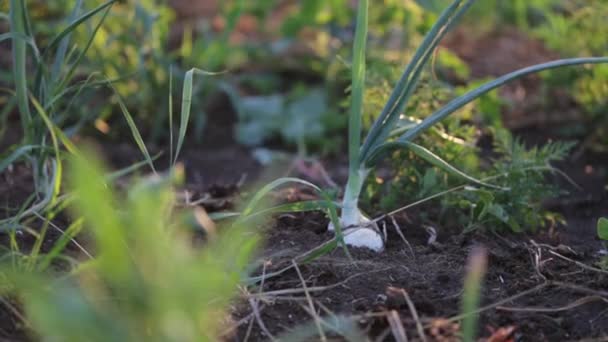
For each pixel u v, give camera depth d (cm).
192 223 247
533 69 226
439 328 190
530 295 218
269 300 206
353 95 234
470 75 462
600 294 214
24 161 288
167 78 410
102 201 153
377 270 224
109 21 400
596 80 383
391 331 192
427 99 285
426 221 267
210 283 158
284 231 249
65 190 288
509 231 263
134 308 163
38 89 240
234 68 468
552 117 408
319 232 252
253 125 420
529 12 537
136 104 410
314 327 192
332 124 421
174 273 155
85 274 202
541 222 279
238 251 207
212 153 401
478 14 539
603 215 314
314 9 472
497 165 273
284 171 371
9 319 193
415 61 235
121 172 242
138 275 160
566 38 396
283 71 484
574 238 273
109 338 148
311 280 216
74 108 392
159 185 203
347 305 206
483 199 237
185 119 211
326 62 469
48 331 145
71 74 236
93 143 395
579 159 378
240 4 439
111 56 400
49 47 233
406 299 194
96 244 232
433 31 235
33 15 407
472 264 232
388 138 262
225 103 452
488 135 356
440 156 274
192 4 582
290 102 441
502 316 204
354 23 476
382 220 264
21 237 235
